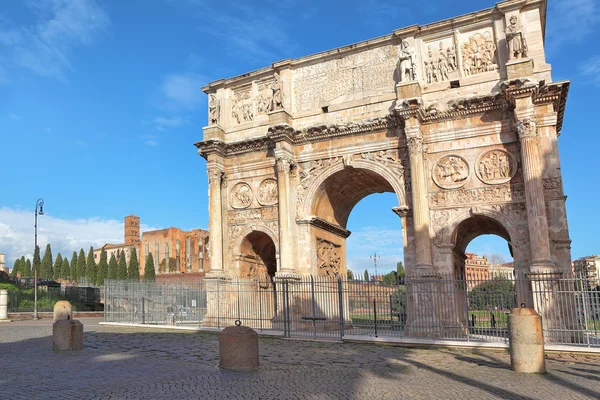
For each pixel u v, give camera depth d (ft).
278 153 131.64
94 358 75.25
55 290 237.25
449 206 116.16
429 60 124.36
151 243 422.41
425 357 80.23
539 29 113.39
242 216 141.69
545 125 108.78
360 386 55.88
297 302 126.21
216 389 53.01
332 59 136.05
